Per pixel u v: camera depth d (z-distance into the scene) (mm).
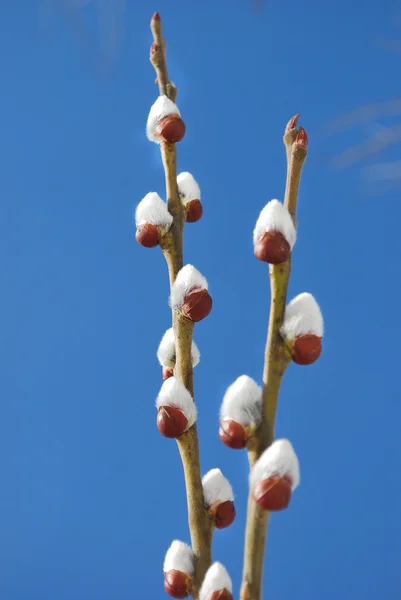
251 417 368
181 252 423
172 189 427
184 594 396
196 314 404
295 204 377
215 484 402
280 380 371
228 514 400
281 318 372
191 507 398
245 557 362
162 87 444
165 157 430
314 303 374
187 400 394
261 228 369
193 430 397
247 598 359
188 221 431
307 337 370
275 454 355
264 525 361
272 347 371
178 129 428
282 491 353
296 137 380
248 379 372
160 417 393
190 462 397
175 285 407
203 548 397
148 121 432
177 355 408
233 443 368
